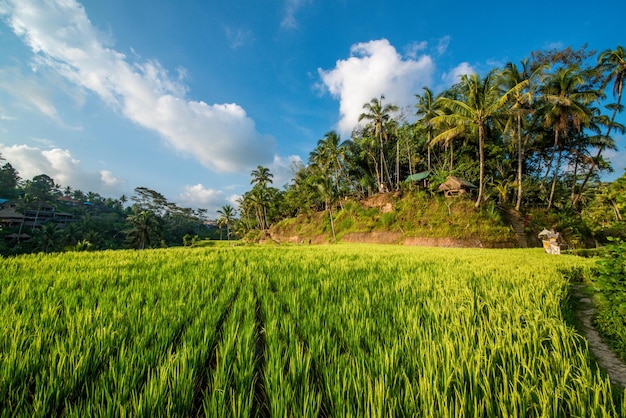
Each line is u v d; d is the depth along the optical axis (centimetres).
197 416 176
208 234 10738
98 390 187
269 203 6147
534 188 2892
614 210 1666
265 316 346
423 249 1786
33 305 372
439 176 3125
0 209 6316
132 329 289
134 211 9188
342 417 169
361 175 4572
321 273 657
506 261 927
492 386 201
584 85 2530
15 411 171
